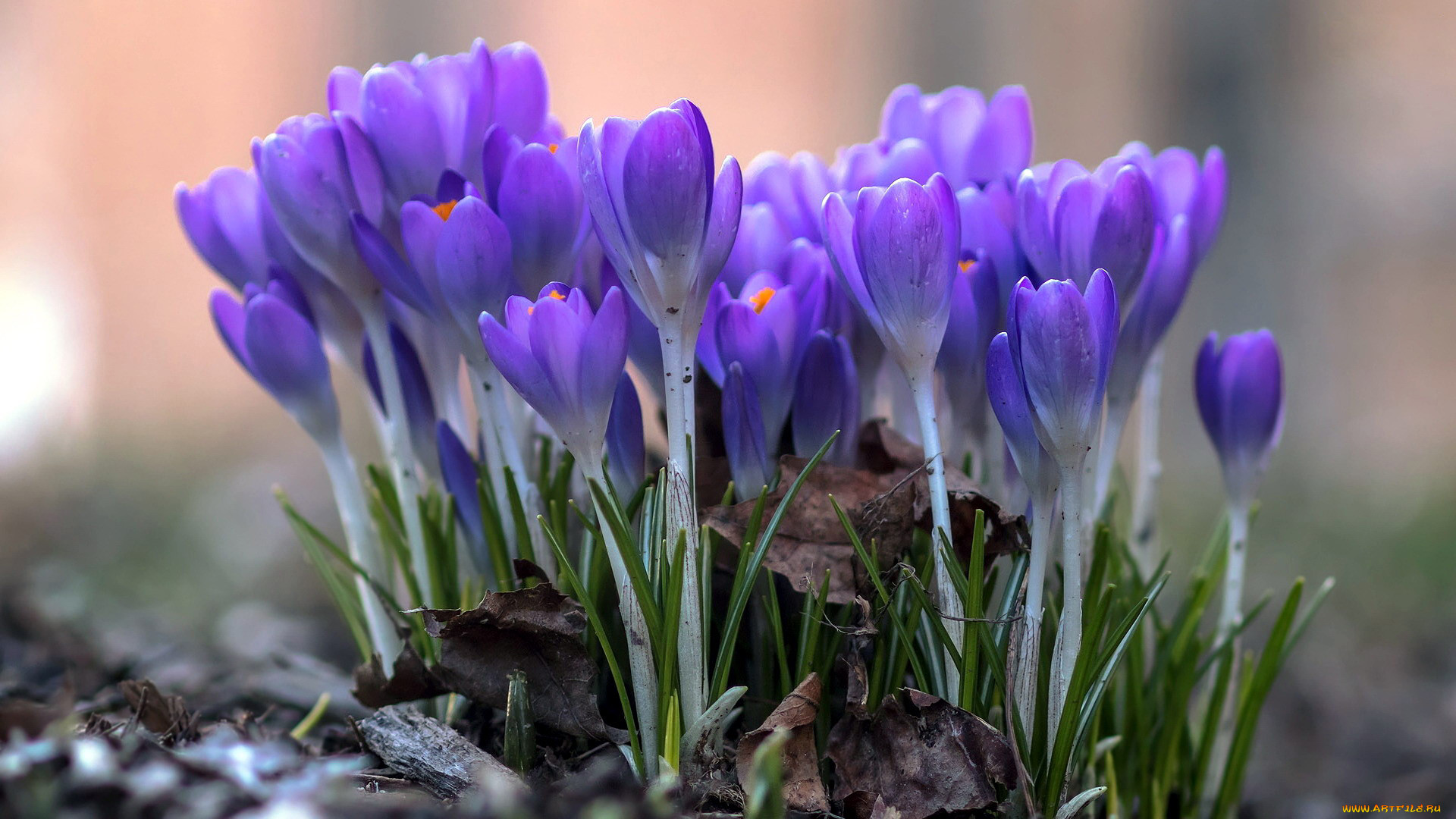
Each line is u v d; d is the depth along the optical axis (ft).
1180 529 7.30
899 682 2.64
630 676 2.71
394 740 2.67
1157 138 9.34
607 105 17.07
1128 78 10.66
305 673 3.09
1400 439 10.07
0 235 10.55
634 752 2.61
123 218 12.72
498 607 2.62
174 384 12.16
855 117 13.35
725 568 2.70
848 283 2.60
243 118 13.48
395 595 2.86
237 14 13.29
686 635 2.60
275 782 2.50
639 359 2.68
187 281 12.89
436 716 2.77
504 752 2.65
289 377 2.70
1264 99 9.09
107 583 5.97
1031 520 2.72
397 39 10.44
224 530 7.35
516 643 2.65
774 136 17.11
